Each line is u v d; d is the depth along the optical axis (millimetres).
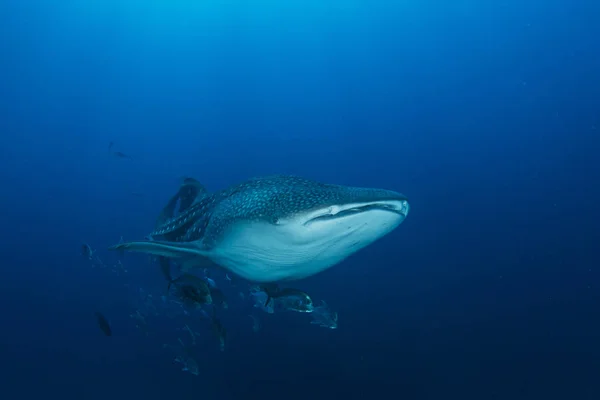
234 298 17719
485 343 16750
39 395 17031
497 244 29422
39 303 27469
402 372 14617
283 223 3100
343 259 3676
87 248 10406
